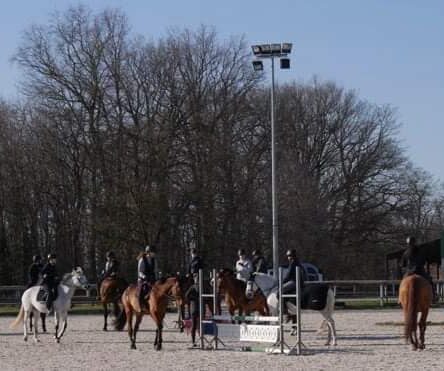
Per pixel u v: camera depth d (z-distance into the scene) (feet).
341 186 259.60
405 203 262.88
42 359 78.95
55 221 212.23
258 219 216.13
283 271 89.10
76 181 203.31
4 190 208.85
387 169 260.62
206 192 196.54
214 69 207.82
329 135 263.70
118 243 188.34
